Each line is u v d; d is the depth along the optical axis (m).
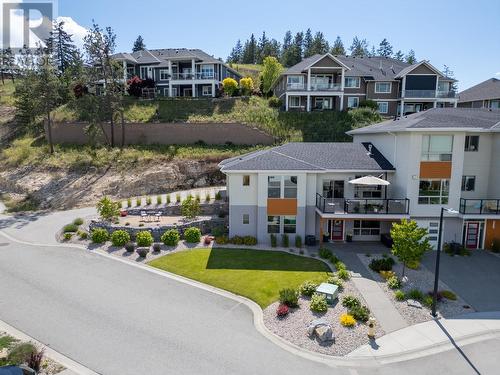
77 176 39.25
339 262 21.20
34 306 16.83
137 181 37.72
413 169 24.08
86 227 28.28
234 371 12.45
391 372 12.50
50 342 14.02
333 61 51.88
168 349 13.65
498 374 12.42
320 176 25.86
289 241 25.31
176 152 41.84
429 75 53.38
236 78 72.38
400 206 24.59
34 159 43.44
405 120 27.34
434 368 12.73
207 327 15.16
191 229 25.45
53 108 51.47
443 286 19.03
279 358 13.20
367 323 15.40
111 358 13.09
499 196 24.86
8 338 14.16
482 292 18.45
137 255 23.23
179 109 50.19
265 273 20.33
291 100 54.47
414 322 15.64
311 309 16.34
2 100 65.19
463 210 24.22
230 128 43.91
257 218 25.27
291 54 114.81
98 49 44.12
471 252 24.22
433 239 24.83
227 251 23.77
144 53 66.25
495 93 55.53
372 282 19.31
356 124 46.62
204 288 18.77
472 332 14.96
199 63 59.50
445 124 23.94
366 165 26.00
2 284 19.12
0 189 40.59
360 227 26.09
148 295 17.98
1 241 26.25
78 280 19.69
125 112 48.97
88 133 44.66
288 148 28.36
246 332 14.83
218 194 31.78
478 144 25.33
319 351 13.62
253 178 25.00
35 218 31.94
